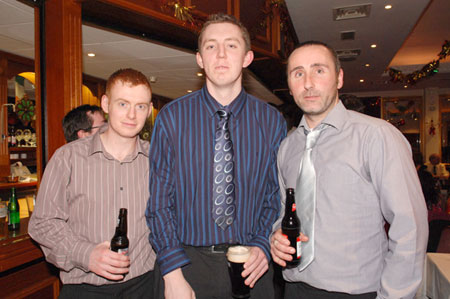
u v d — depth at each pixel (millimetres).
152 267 1665
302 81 1472
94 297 1540
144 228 1635
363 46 6660
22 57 2514
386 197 1312
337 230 1388
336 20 5301
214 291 1487
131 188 1619
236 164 1554
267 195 1667
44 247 1549
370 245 1384
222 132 1531
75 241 1491
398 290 1257
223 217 1500
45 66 2482
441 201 4676
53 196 1535
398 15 5125
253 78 5910
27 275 2209
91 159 1593
